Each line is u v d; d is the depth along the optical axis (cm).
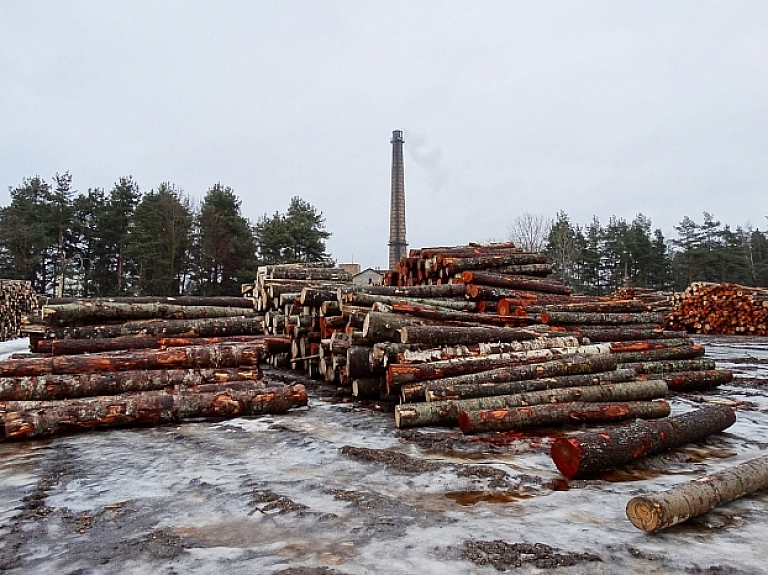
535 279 1244
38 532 318
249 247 3853
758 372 1077
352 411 705
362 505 357
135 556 284
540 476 423
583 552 281
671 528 315
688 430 485
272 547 293
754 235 5459
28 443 544
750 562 271
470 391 623
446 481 411
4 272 3597
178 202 3794
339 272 1545
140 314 932
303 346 1020
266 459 480
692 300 2216
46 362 662
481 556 277
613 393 650
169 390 677
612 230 4819
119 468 452
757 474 366
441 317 824
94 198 3862
